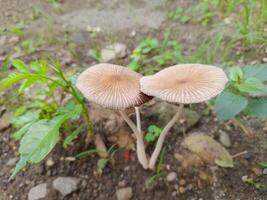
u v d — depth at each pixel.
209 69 0.09
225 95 0.10
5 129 0.14
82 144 0.12
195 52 0.16
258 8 0.18
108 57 0.17
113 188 0.11
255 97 0.13
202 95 0.09
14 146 0.13
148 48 0.17
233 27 0.18
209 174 0.11
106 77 0.09
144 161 0.11
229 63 0.15
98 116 0.13
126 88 0.09
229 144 0.12
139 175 0.12
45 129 0.10
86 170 0.12
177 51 0.16
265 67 0.11
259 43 0.16
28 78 0.11
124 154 0.12
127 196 0.11
